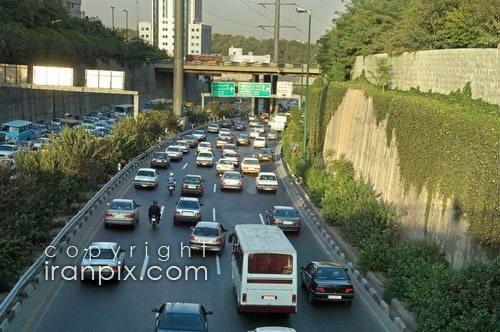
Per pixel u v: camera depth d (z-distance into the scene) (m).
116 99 130.50
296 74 119.94
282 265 18.66
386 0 63.62
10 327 17.09
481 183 19.98
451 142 23.64
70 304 19.45
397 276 21.27
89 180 40.81
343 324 18.98
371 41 62.09
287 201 43.31
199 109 115.06
